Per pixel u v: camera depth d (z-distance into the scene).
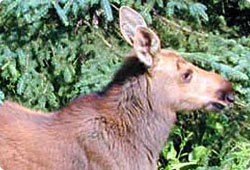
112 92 8.80
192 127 11.31
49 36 10.90
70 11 10.59
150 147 8.82
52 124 8.68
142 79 8.77
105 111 8.71
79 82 10.60
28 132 8.58
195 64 10.52
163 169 10.88
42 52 10.88
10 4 10.30
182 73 8.79
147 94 8.77
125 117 8.73
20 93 10.75
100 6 10.82
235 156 10.52
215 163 10.93
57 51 10.88
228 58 10.70
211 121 11.12
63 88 11.05
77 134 8.59
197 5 10.73
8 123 8.61
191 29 11.27
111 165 8.59
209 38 11.06
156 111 8.80
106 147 8.60
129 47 10.98
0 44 10.83
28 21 10.33
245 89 10.70
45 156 8.51
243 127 10.90
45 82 10.95
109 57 10.81
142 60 8.68
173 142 11.32
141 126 8.77
